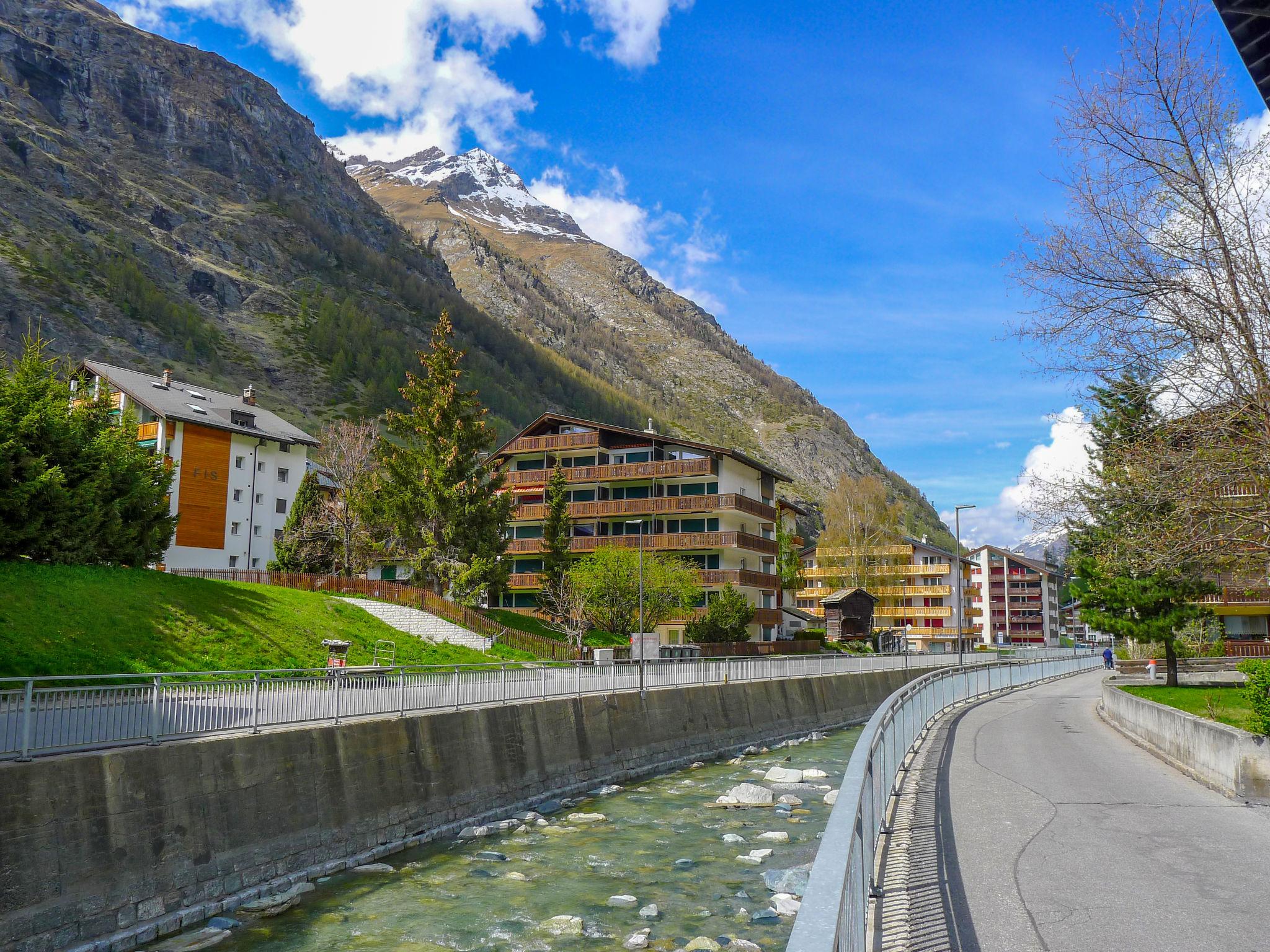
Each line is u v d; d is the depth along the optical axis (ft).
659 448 231.71
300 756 54.19
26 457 104.27
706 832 64.85
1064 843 35.99
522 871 53.83
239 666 94.17
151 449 129.18
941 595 367.86
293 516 201.57
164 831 44.27
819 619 285.43
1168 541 53.47
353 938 41.73
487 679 78.43
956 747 69.62
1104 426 54.29
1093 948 23.44
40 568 95.66
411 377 183.52
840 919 11.61
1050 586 453.58
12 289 497.05
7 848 36.78
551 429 240.53
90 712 43.11
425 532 172.86
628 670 105.09
